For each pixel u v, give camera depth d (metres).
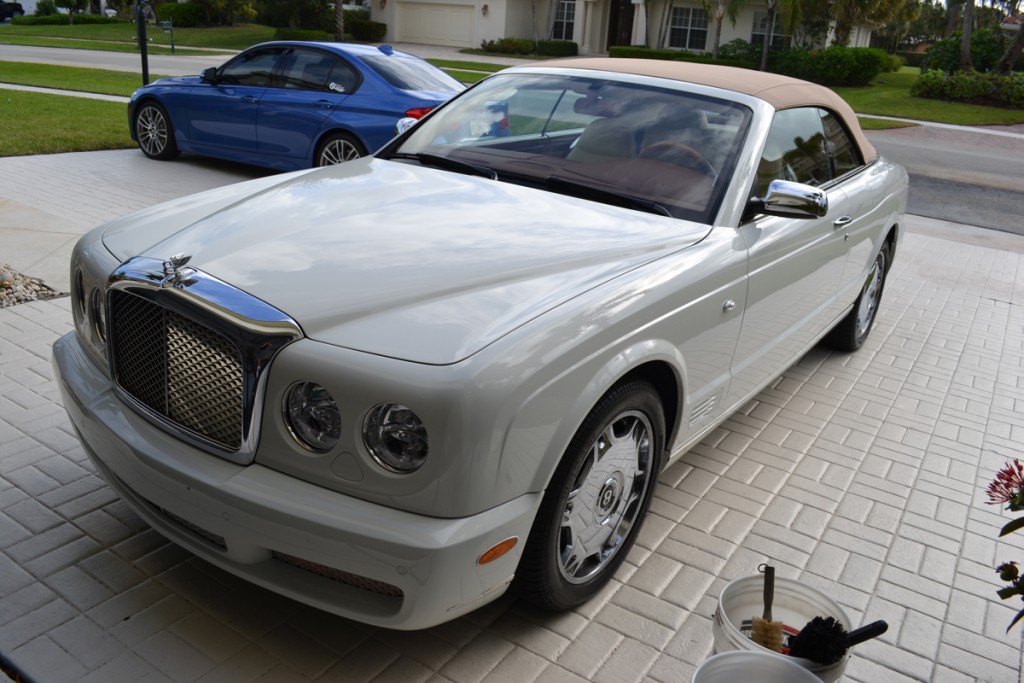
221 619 2.81
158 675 2.56
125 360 2.71
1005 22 49.09
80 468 3.61
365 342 2.32
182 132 10.18
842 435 4.74
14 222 7.03
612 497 3.00
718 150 3.71
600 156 3.75
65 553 3.06
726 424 4.74
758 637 2.46
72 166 9.69
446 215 3.18
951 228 10.96
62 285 5.66
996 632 3.17
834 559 3.53
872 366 5.89
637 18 39.06
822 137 4.61
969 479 4.36
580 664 2.77
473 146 3.98
